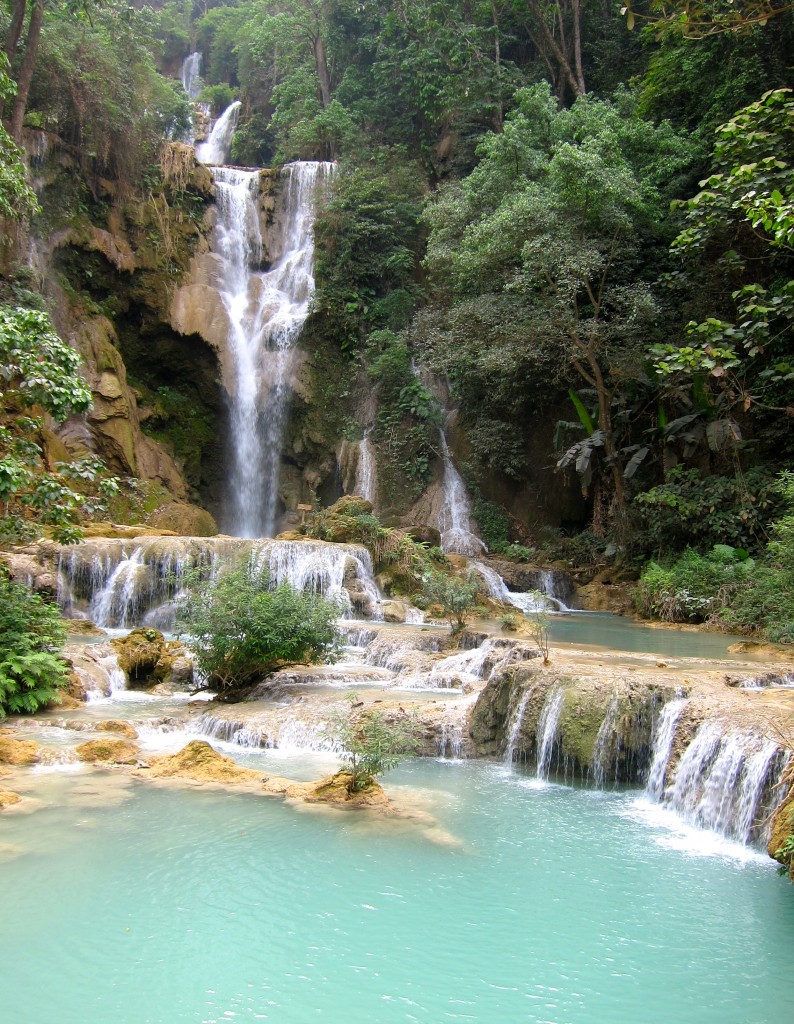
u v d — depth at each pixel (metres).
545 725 9.73
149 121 29.48
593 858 7.17
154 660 13.62
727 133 13.75
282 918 5.87
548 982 5.16
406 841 7.38
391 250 31.92
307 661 12.94
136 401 27.66
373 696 11.71
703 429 22.48
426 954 5.46
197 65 53.53
